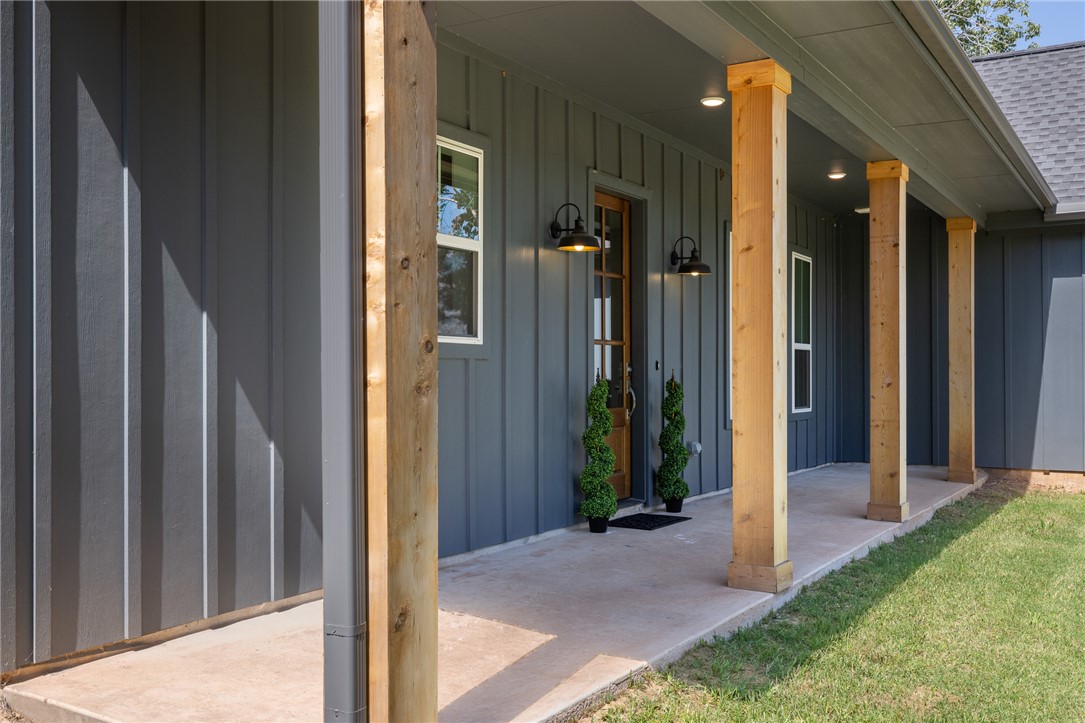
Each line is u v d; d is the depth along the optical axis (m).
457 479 5.07
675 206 7.46
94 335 3.29
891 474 6.60
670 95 6.22
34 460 3.10
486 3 4.59
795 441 9.92
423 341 2.38
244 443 3.86
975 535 6.63
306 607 4.06
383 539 2.25
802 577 4.72
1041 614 4.54
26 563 3.08
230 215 3.80
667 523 6.39
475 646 3.44
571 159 6.09
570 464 6.10
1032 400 10.05
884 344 6.61
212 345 3.71
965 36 22.06
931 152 6.98
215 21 3.72
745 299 4.43
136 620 3.42
